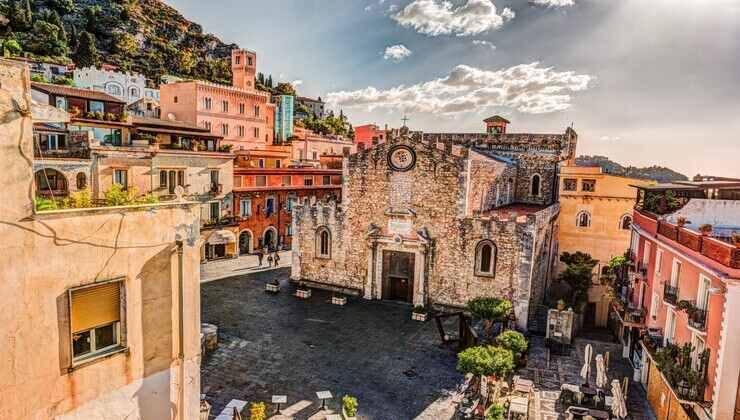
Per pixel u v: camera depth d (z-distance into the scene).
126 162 42.34
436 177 37.81
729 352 16.70
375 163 40.09
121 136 45.34
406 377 27.06
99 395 10.65
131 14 172.50
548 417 23.30
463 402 23.94
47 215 9.32
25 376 9.26
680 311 21.61
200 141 53.03
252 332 32.84
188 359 12.58
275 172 60.84
